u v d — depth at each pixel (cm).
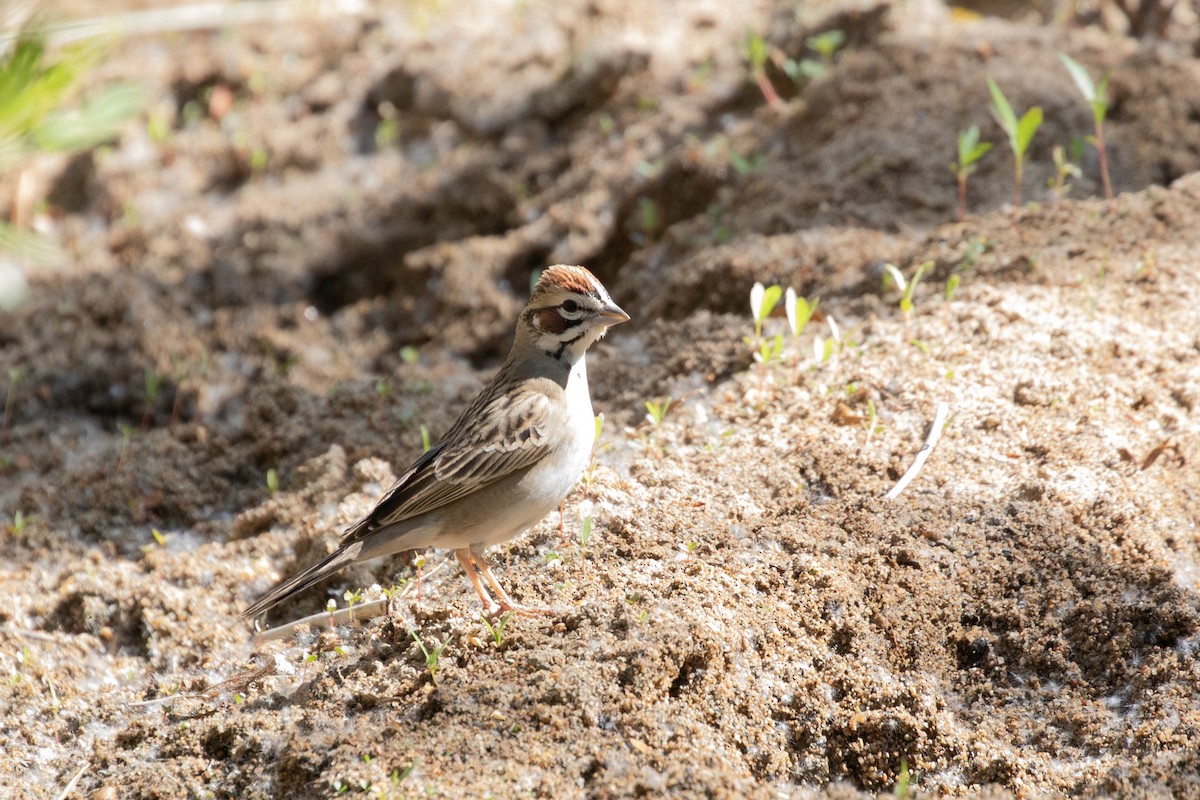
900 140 1534
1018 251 1307
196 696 954
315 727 843
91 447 1440
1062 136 1499
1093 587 928
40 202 1952
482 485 926
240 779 836
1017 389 1133
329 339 1638
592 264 1670
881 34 1756
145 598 1096
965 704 877
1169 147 1483
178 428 1399
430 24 2148
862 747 846
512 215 1767
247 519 1200
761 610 903
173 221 1850
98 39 1259
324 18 2180
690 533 996
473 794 756
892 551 962
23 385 1534
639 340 1356
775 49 1839
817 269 1360
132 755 884
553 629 879
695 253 1485
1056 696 874
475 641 876
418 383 1423
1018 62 1614
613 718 804
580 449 963
